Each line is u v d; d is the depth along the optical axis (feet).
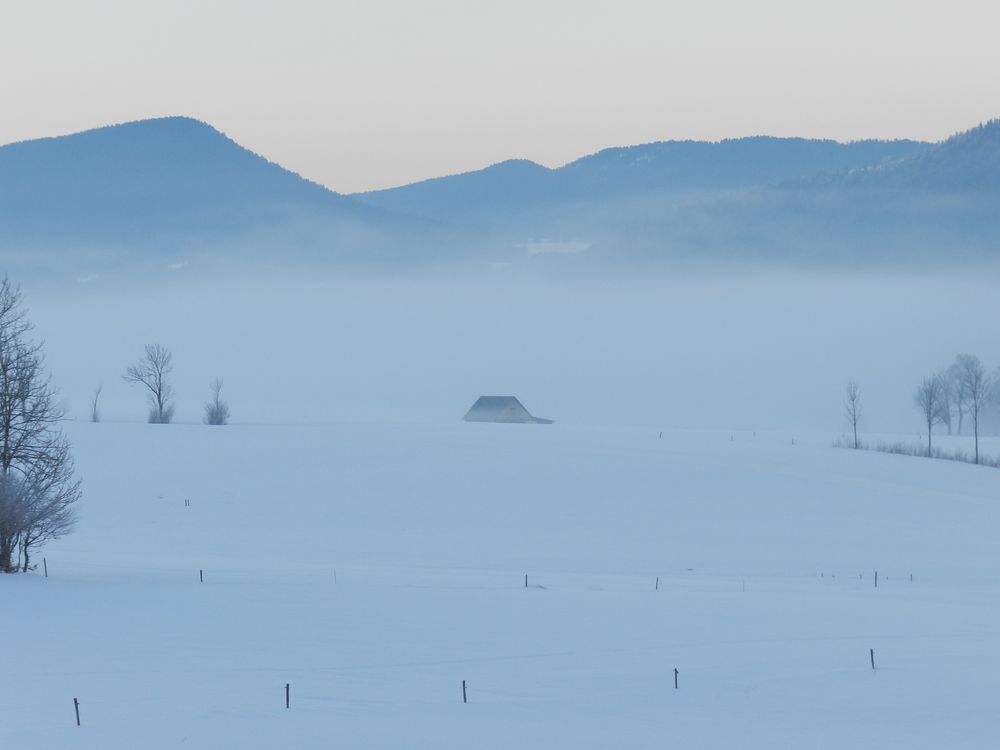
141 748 456.45
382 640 643.04
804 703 535.60
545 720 502.79
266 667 579.48
